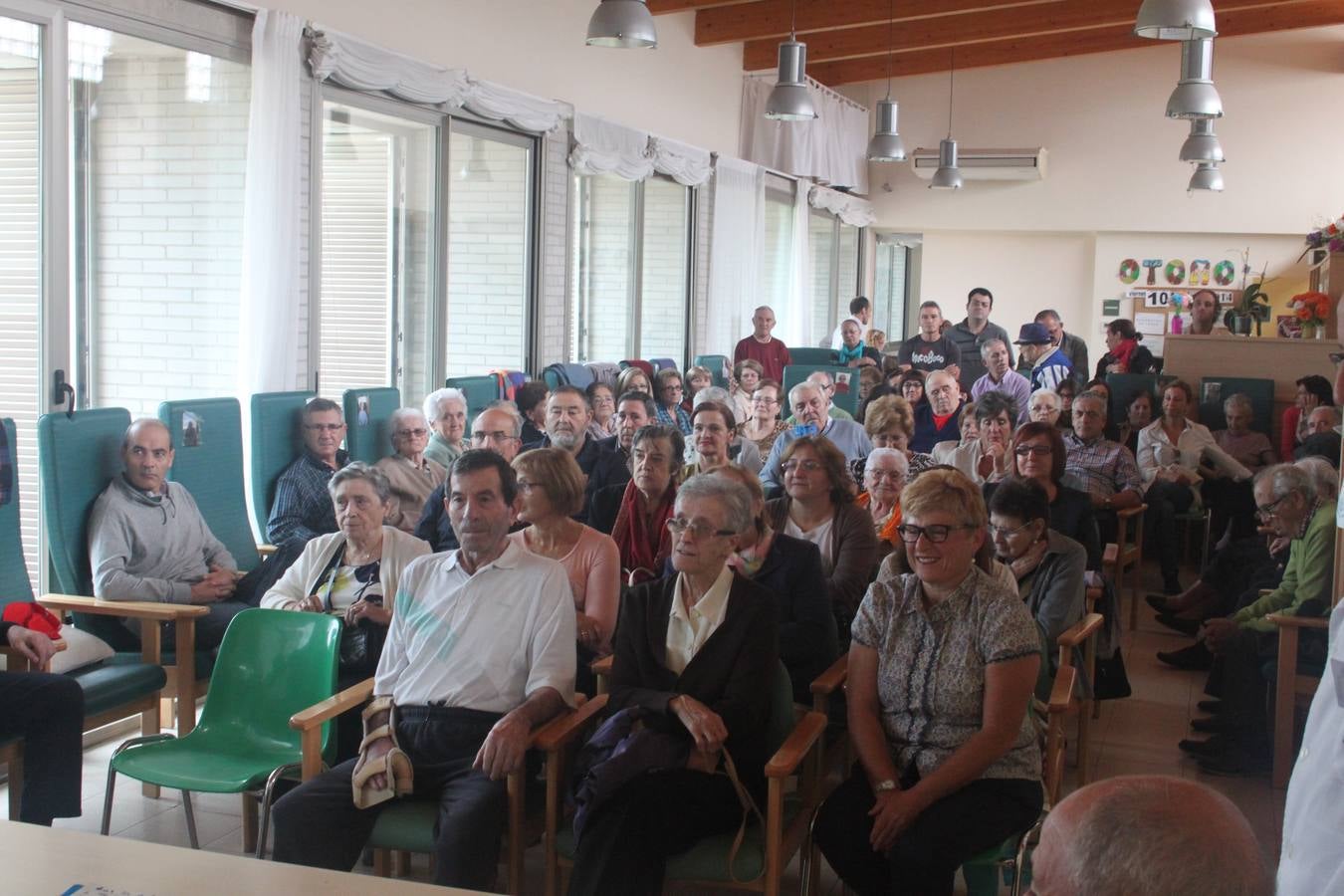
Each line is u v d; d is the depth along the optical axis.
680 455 4.05
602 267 9.07
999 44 13.29
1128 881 1.03
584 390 6.92
